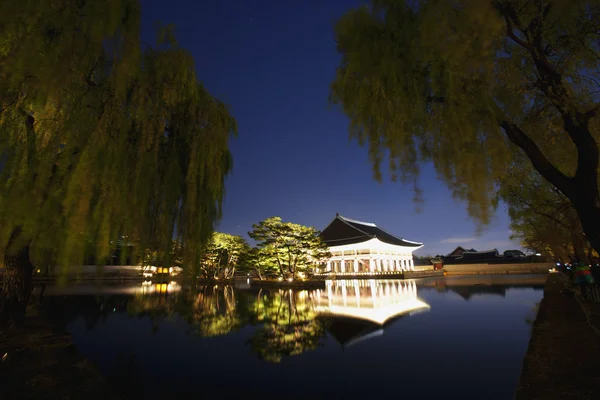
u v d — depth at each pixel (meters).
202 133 7.88
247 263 43.97
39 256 5.75
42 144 6.27
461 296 24.45
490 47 4.28
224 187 8.46
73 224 5.22
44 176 5.68
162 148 7.58
